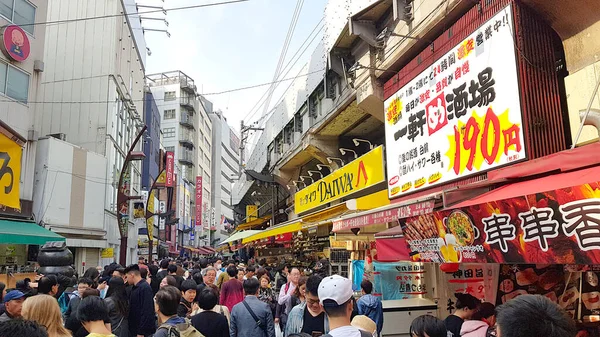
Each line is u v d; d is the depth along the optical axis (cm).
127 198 1792
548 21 695
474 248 487
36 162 2008
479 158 754
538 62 688
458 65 822
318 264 1438
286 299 717
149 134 4191
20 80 1841
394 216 674
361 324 371
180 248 4938
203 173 7444
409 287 873
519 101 669
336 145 1630
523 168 506
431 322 344
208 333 499
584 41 662
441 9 862
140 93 3822
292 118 1920
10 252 1750
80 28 2719
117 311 589
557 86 689
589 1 625
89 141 2570
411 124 984
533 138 656
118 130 2858
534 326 167
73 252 2247
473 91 777
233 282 787
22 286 652
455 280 801
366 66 1126
